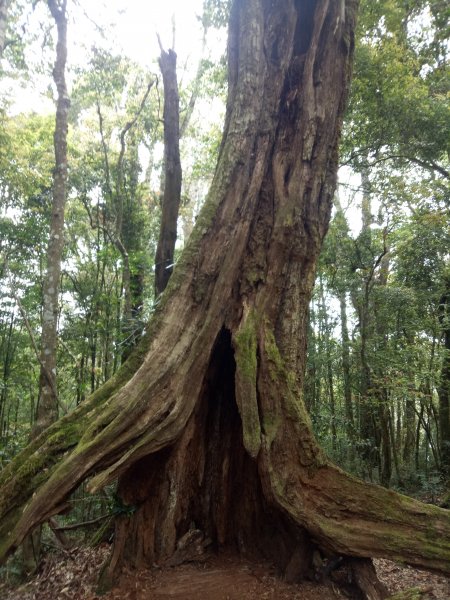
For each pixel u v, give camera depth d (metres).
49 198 13.66
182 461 5.69
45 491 4.51
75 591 5.57
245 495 6.01
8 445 10.46
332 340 14.24
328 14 6.44
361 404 12.96
